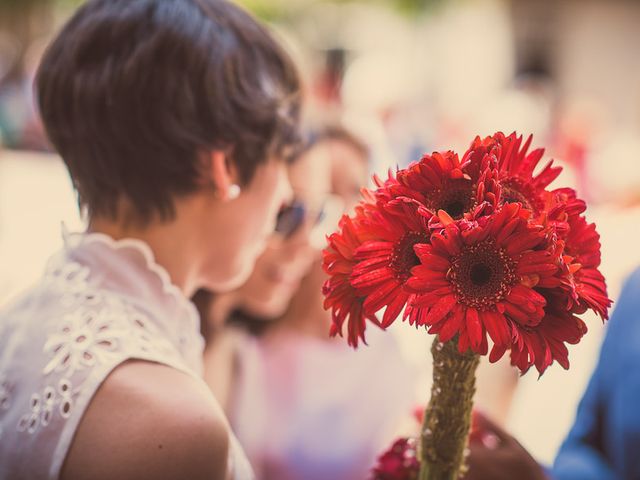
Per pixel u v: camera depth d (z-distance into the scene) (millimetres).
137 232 1108
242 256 1196
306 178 1849
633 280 1690
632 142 7359
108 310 1011
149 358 972
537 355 834
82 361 952
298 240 1889
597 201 7367
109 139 1073
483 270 834
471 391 934
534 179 929
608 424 1637
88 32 1089
